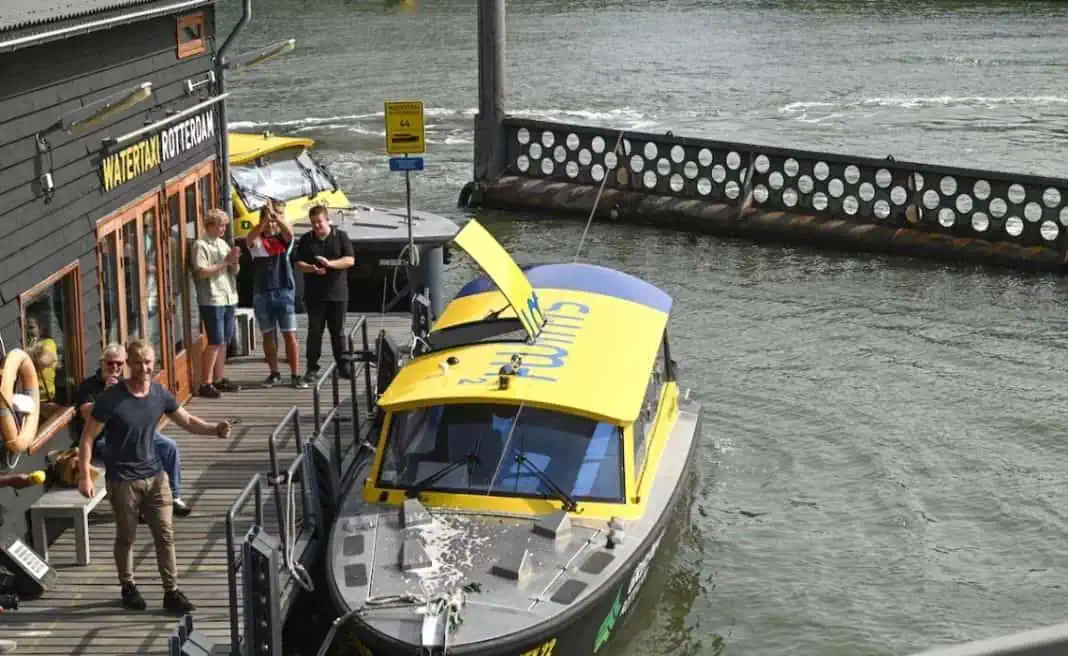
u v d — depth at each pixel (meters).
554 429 12.53
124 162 14.43
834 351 24.12
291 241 16.98
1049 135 43.38
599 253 32.12
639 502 12.57
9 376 11.15
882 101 50.19
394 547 11.71
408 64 59.81
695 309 26.97
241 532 12.94
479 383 12.88
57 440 12.88
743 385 22.16
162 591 11.74
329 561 11.53
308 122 47.31
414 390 12.91
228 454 14.96
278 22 76.19
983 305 27.30
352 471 13.46
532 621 10.60
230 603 10.38
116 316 14.35
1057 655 2.51
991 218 30.81
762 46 65.56
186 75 16.52
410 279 21.27
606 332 14.38
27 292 12.17
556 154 36.59
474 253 13.62
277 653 10.32
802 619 14.52
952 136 43.50
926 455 19.19
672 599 14.91
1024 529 16.83
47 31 11.59
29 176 12.20
